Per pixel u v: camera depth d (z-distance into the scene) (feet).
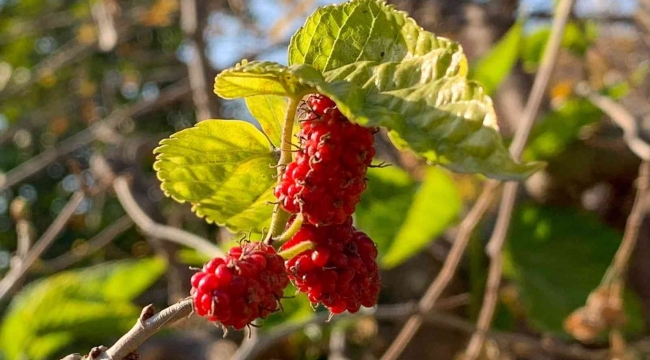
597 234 1.88
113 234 2.28
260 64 0.68
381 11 0.73
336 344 1.87
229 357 1.87
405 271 2.13
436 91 0.68
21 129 3.04
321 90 0.65
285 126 0.71
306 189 0.68
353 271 0.71
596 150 1.89
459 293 2.04
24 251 1.69
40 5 3.75
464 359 1.61
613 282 1.43
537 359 1.91
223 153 0.76
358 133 0.69
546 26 2.02
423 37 0.71
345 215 0.69
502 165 0.65
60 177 3.57
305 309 1.70
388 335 2.09
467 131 0.66
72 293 1.91
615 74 2.31
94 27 2.86
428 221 1.68
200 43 1.92
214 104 1.90
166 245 1.98
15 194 3.50
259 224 0.82
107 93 3.30
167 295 2.45
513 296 1.95
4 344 1.93
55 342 1.98
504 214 1.51
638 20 2.18
